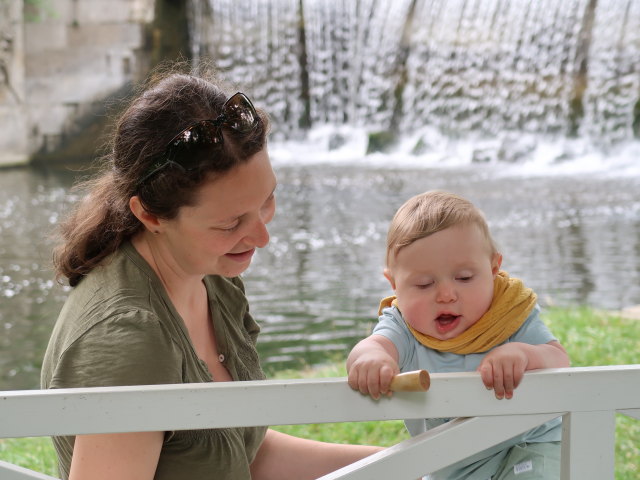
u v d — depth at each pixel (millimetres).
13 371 5996
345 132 21359
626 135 19141
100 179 2072
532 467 2027
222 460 1922
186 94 1859
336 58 22750
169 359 1783
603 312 6586
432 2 22094
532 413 1651
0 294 8117
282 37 22750
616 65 19859
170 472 1874
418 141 20250
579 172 16672
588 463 1668
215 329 2180
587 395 1649
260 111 1914
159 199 1852
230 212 1847
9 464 1522
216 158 1785
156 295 1900
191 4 21672
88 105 19891
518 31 21078
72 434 1524
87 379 1728
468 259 2096
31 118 19422
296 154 20281
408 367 2213
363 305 7609
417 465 1626
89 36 19984
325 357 6004
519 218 11719
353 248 10164
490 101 21000
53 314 7480
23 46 19328
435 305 2111
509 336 2141
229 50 22406
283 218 12117
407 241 2133
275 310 7484
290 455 2445
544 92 20484
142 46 20625
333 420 1599
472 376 1634
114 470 1683
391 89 22219
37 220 11891
